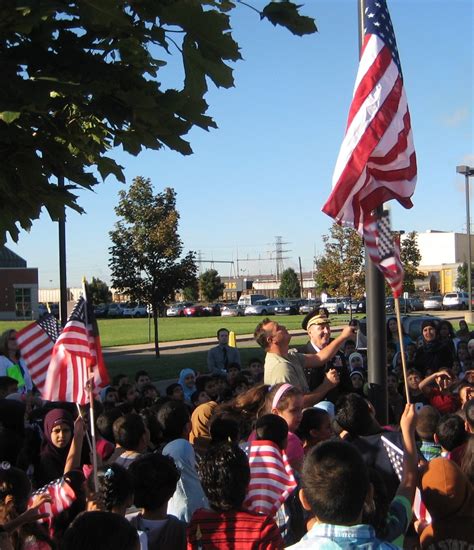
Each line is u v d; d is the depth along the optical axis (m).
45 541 3.84
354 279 33.03
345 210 5.09
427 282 94.88
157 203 24.45
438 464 3.65
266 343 5.98
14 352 9.47
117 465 3.67
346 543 2.75
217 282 100.88
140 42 2.85
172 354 27.95
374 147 5.14
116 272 24.47
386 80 5.29
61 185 2.98
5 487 3.81
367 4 5.43
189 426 5.53
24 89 2.56
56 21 2.70
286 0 2.96
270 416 4.20
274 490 4.01
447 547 3.54
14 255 83.19
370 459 4.34
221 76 2.86
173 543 3.68
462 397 7.86
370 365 5.85
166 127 2.89
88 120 2.95
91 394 3.97
